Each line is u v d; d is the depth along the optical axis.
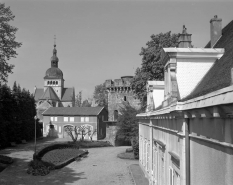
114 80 69.44
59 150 38.81
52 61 123.81
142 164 24.84
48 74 120.75
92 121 63.34
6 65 33.12
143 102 34.53
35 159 29.39
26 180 23.20
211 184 6.09
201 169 6.89
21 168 28.11
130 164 30.80
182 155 8.27
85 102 116.38
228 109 4.57
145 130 22.19
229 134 4.95
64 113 65.19
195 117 7.02
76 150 39.56
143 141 23.81
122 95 68.88
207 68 11.37
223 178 5.36
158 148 14.73
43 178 24.02
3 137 45.59
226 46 11.70
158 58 31.27
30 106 59.28
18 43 33.72
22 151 40.94
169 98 11.10
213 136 5.88
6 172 26.16
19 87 54.69
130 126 44.53
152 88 19.08
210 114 5.68
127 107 47.19
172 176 10.36
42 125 68.94
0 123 44.91
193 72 11.33
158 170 14.79
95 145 47.12
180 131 8.80
